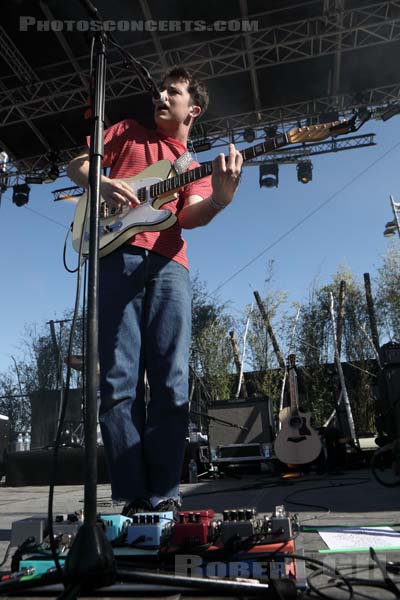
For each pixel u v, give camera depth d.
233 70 8.23
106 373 1.85
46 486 5.62
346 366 10.70
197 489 4.25
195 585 0.96
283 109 9.16
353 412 10.01
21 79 8.16
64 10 6.93
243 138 9.52
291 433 5.95
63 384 1.49
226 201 1.81
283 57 8.12
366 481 3.99
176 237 2.06
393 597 0.96
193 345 11.33
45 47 7.74
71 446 6.14
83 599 1.03
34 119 9.01
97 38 1.51
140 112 9.04
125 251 1.95
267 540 1.18
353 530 1.66
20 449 7.96
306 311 11.80
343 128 1.83
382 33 7.63
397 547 1.38
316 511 2.29
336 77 8.36
